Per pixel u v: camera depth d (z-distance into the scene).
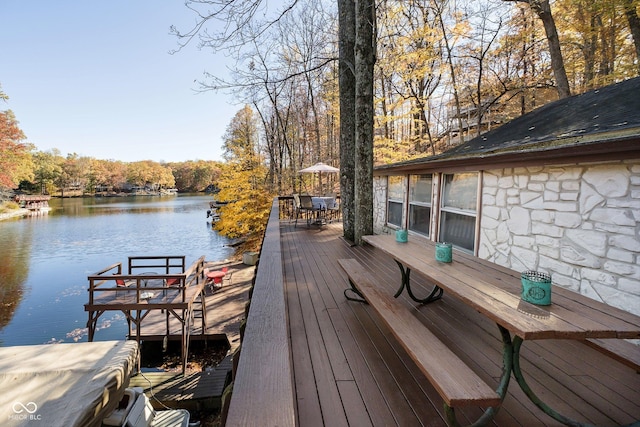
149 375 6.27
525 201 3.48
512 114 13.77
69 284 13.38
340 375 1.90
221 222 15.41
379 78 12.77
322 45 11.16
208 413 5.42
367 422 1.51
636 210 2.42
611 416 1.54
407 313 2.12
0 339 8.67
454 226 4.83
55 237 23.28
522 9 10.23
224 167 15.95
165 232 25.39
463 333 2.41
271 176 18.72
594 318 1.37
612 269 2.59
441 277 2.09
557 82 8.55
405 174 6.33
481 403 1.22
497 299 1.65
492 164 3.82
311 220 9.52
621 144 2.15
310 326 2.58
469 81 12.27
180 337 7.13
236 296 9.70
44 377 2.91
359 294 3.21
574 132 2.83
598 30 9.45
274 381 1.03
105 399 2.87
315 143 22.62
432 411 1.59
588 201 2.79
